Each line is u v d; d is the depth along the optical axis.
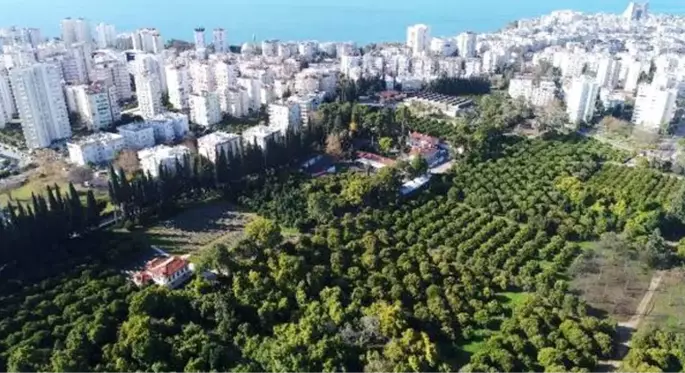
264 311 126.88
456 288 138.75
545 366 114.75
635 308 134.62
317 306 129.00
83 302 130.75
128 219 180.75
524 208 183.75
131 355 114.50
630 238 163.00
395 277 142.75
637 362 113.69
